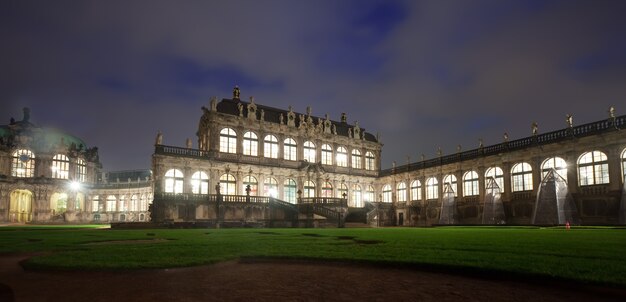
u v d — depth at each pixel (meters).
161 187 61.69
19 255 16.23
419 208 73.00
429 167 71.56
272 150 73.75
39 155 88.00
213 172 66.69
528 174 55.28
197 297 9.12
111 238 25.28
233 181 68.94
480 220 60.88
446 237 24.41
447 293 9.40
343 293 9.51
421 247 17.48
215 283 10.59
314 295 9.33
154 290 9.74
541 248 16.22
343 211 67.00
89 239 24.23
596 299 8.70
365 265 13.32
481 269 11.31
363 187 83.25
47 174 88.38
